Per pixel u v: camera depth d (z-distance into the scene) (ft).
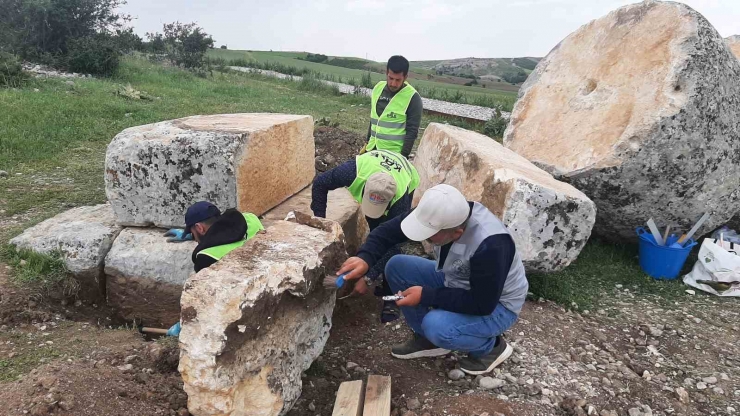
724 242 16.44
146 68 54.90
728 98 16.05
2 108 26.71
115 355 10.42
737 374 11.76
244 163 13.34
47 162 21.83
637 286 15.97
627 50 18.16
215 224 10.44
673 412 10.36
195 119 15.57
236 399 8.10
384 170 12.16
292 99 49.03
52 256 13.65
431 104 60.34
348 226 15.42
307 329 9.70
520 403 9.89
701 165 15.70
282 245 9.48
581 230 13.78
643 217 16.80
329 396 10.33
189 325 7.76
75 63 46.47
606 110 17.66
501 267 9.06
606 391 10.73
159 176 13.41
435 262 11.35
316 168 23.21
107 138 25.89
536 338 12.42
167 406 8.94
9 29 49.78
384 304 12.37
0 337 11.06
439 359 11.57
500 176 14.11
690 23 16.43
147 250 13.58
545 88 21.34
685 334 13.38
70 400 8.27
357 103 53.42
